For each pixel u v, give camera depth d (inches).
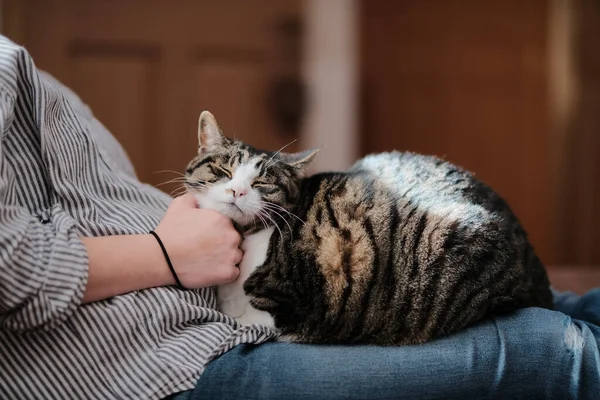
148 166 116.7
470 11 121.6
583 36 124.0
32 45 110.1
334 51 118.6
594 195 128.4
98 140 47.3
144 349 35.4
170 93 115.9
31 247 31.7
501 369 36.2
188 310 36.9
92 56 113.0
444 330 40.1
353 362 35.6
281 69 118.2
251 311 44.1
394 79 122.3
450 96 124.1
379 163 51.5
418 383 35.2
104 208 39.2
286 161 50.3
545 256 127.4
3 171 33.0
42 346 33.8
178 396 35.2
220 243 38.3
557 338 37.5
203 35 115.8
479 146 126.4
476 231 42.6
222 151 49.3
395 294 41.6
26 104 36.6
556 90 125.8
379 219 43.8
